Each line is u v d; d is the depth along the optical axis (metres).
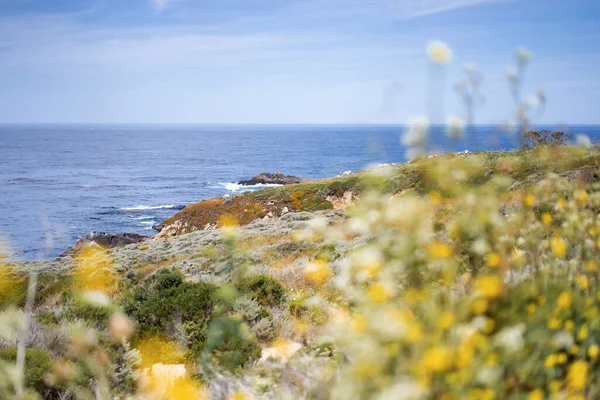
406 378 1.67
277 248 14.21
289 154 183.00
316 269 3.31
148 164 142.62
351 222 2.11
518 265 2.36
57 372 3.41
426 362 1.64
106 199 75.44
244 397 2.53
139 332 5.45
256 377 2.82
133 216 62.06
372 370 1.73
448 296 1.98
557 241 2.47
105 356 3.98
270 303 6.17
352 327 1.91
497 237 2.23
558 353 2.09
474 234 2.13
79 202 71.81
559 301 2.00
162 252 22.80
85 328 4.44
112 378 3.91
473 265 2.22
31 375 3.55
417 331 1.74
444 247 1.98
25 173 114.38
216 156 174.75
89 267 15.16
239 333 2.93
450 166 2.11
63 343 4.40
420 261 1.98
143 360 4.88
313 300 4.55
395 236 2.04
